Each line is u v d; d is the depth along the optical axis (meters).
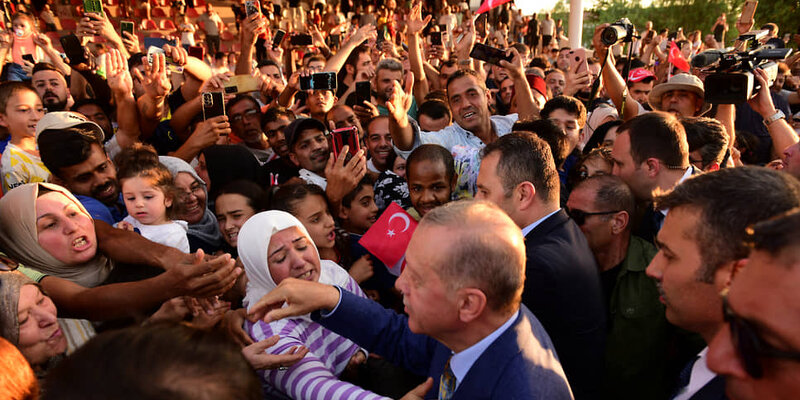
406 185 3.02
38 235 1.70
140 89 4.12
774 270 0.60
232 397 0.59
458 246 1.05
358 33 5.07
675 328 1.80
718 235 1.01
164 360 0.58
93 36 4.20
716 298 1.04
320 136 3.20
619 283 1.80
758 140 4.21
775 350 0.60
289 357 1.40
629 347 1.75
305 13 15.27
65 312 1.55
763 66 2.53
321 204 2.32
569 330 1.58
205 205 2.75
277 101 4.88
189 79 3.88
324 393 1.43
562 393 1.13
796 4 17.92
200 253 1.54
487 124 3.53
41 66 4.12
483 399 1.11
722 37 14.38
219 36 12.83
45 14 11.75
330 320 1.49
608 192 1.79
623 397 1.80
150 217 2.26
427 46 8.11
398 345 1.53
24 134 2.96
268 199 2.54
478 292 1.06
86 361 0.57
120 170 2.30
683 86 3.34
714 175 1.09
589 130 3.84
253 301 1.84
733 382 0.71
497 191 1.67
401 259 2.29
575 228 1.71
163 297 1.51
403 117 3.09
